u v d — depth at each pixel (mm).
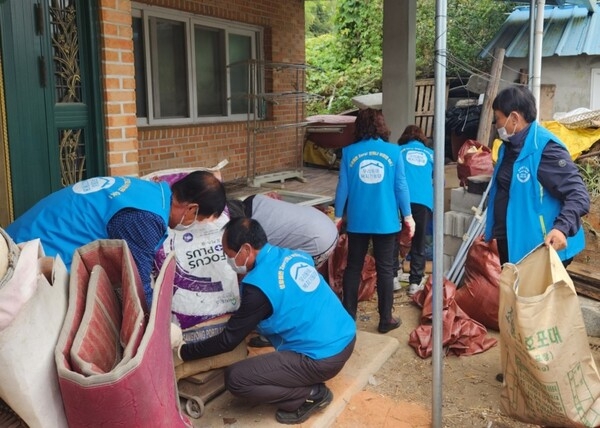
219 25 7691
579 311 2668
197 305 3314
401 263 5980
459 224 5273
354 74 15820
